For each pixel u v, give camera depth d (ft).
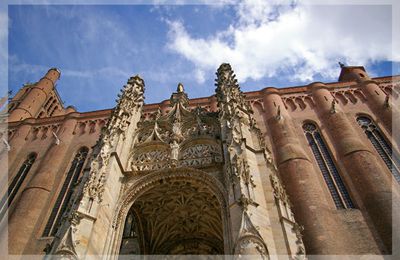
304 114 110.32
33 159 115.14
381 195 74.02
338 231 71.20
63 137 117.60
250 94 122.11
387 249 66.64
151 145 80.94
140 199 71.46
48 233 85.81
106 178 64.39
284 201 57.77
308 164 86.94
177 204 73.36
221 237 76.79
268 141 99.60
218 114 85.35
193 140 79.00
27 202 91.81
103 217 59.47
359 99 112.68
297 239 52.11
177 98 97.50
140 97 101.19
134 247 78.23
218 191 63.16
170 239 77.87
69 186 98.73
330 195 80.74
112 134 75.72
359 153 85.71
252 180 56.65
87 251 51.90
